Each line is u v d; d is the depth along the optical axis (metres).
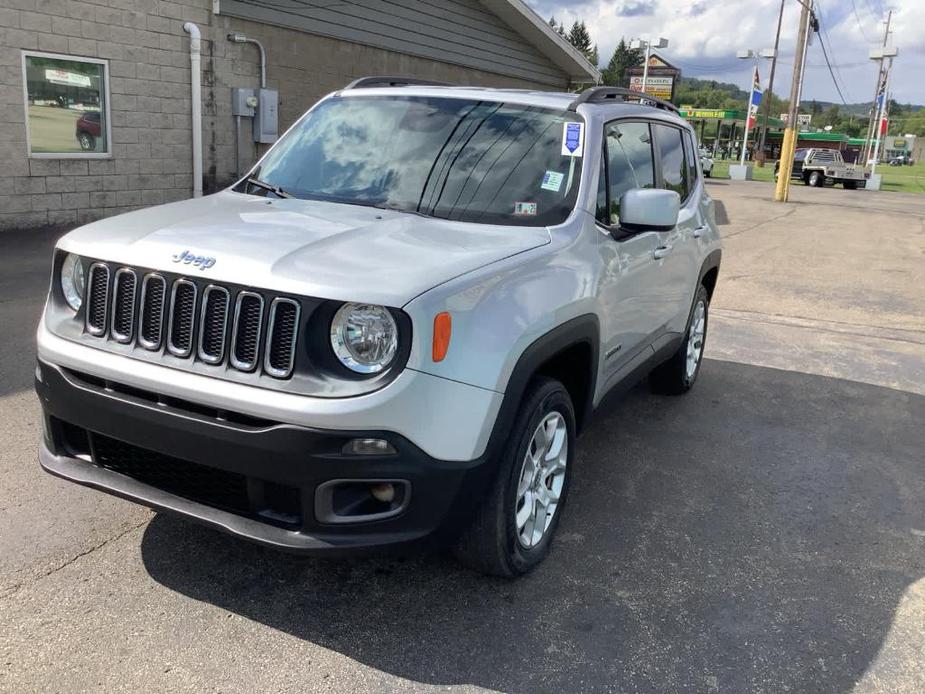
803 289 10.39
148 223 3.05
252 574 3.14
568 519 3.81
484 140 3.81
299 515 2.56
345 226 3.05
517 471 2.98
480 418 2.66
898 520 4.00
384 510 2.61
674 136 5.06
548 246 3.20
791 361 6.97
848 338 7.91
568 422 3.42
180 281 2.62
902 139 97.31
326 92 14.29
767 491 4.26
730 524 3.86
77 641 2.68
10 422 4.41
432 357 2.50
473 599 3.09
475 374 2.63
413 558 3.35
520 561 3.15
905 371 6.82
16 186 10.11
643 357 4.50
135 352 2.71
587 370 3.54
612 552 3.52
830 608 3.19
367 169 3.78
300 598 3.01
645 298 4.22
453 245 2.95
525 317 2.86
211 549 3.29
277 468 2.47
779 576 3.41
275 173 3.97
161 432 2.61
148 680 2.53
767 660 2.84
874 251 14.34
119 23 10.82
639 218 3.52
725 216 19.97
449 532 2.74
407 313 2.44
